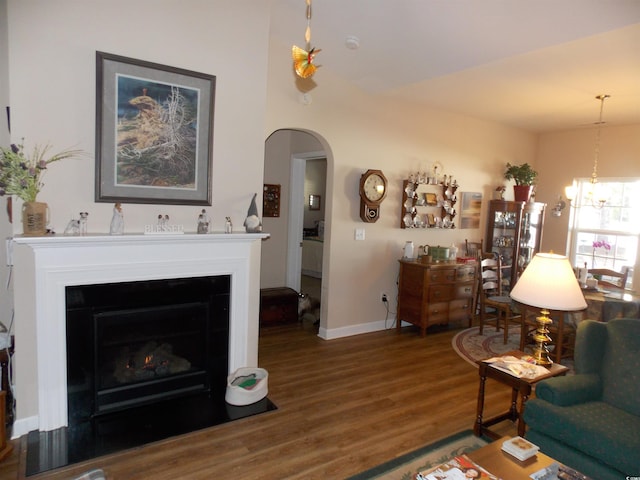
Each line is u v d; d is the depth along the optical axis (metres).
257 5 3.11
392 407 3.09
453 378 3.64
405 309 4.83
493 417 2.88
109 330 2.76
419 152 4.97
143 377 2.94
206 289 3.03
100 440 2.50
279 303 4.96
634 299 3.78
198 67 2.90
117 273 2.65
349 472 2.32
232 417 2.83
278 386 3.36
